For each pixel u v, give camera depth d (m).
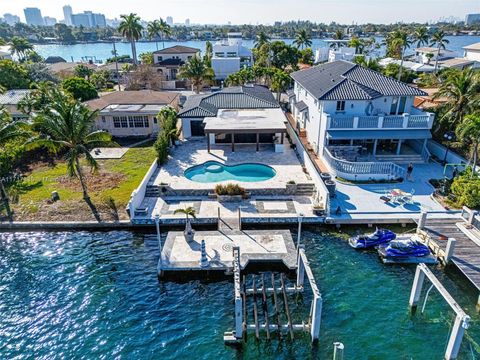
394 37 103.62
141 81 71.00
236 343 16.69
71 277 21.09
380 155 34.91
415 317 18.00
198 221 25.81
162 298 19.45
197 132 41.81
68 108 26.78
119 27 87.50
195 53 84.50
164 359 15.97
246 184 30.05
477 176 27.11
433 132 36.25
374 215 25.83
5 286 20.41
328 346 16.47
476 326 17.44
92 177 32.50
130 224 25.75
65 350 16.44
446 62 81.69
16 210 27.44
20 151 35.56
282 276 20.97
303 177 31.30
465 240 22.70
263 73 62.28
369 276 20.84
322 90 35.47
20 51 92.62
